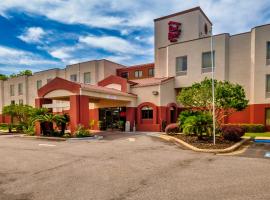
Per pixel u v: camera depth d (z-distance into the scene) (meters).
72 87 19.22
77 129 18.23
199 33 28.67
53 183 6.56
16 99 43.28
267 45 21.75
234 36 23.80
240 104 14.70
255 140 15.57
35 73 40.47
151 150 12.11
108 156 10.47
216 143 13.62
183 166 8.43
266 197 5.29
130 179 6.82
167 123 24.28
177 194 5.54
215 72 24.00
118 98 22.75
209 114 15.01
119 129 25.25
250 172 7.48
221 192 5.64
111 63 35.09
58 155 10.90
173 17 30.52
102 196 5.48
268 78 21.69
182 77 26.09
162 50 28.95
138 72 33.97
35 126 20.83
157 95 23.69
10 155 11.12
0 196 5.59
